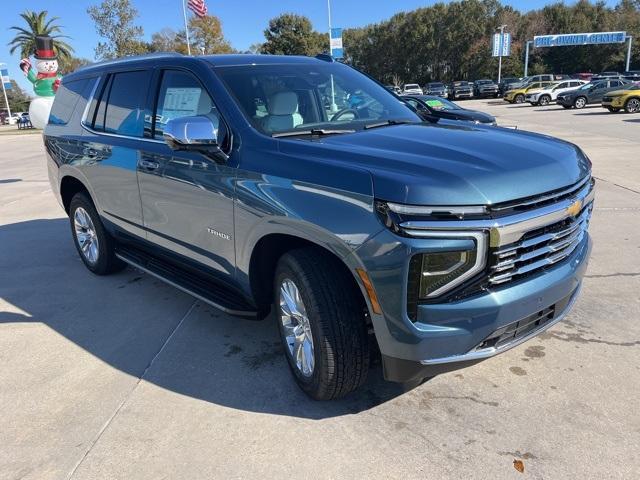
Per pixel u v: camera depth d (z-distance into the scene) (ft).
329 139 9.58
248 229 9.75
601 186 27.02
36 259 19.10
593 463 8.04
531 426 8.93
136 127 13.23
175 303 14.67
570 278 8.93
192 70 11.56
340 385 9.02
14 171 44.70
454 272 7.57
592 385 10.00
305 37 192.24
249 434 9.03
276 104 10.74
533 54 218.18
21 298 15.43
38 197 31.40
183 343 12.33
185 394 10.28
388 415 9.38
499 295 7.89
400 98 13.53
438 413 9.38
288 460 8.38
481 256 7.58
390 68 244.01
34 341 12.74
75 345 12.46
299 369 9.80
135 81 13.50
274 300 10.32
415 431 8.93
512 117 83.82
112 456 8.64
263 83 11.21
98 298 15.23
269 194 9.12
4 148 71.10
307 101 11.36
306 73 12.17
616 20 212.84
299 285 8.95
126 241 14.94
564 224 8.71
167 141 9.77
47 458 8.66
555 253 8.77
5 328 13.48
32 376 11.18
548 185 8.20
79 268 17.94
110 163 13.92
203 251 11.48
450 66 231.71
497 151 8.77
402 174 7.72
